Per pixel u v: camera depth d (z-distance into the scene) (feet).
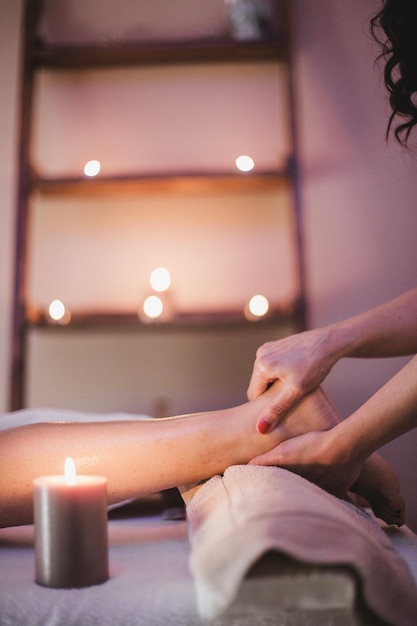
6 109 5.97
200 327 5.47
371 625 1.31
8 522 2.14
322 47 5.96
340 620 1.42
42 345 5.68
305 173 5.85
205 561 1.24
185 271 5.81
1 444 2.19
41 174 5.82
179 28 6.00
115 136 5.92
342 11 5.98
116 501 2.24
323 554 1.25
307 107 5.92
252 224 5.83
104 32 6.00
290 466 2.21
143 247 5.82
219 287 5.78
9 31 6.08
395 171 5.81
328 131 5.89
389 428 2.16
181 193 5.85
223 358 5.69
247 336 5.71
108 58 5.74
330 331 2.70
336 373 5.55
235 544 1.24
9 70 6.02
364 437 2.17
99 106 5.94
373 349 2.74
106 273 5.79
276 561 1.28
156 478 2.23
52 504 1.57
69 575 1.54
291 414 2.35
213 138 5.92
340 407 5.52
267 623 1.43
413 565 1.80
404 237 5.76
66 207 5.85
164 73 5.98
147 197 5.86
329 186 5.83
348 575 1.27
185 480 2.26
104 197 5.85
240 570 1.19
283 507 1.35
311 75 5.94
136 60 5.81
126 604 1.46
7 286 5.73
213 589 1.22
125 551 1.98
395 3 2.60
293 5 6.02
